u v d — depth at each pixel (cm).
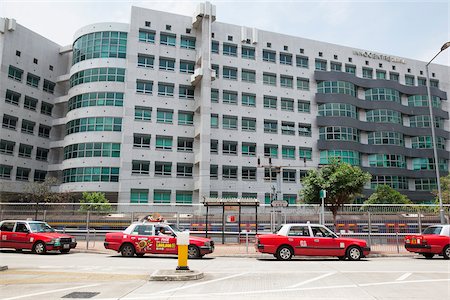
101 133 4600
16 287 918
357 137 5456
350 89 5522
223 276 1138
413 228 2322
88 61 4844
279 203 2359
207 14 4825
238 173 4847
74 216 2566
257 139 5025
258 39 5312
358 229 2341
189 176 4684
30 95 5209
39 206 2584
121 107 4700
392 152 5503
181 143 4741
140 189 4447
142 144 4556
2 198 4762
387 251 2094
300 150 5197
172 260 1664
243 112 5034
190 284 981
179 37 4950
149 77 4725
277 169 2891
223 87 5016
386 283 1019
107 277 1091
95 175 4494
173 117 4750
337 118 5316
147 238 1806
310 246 1733
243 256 1922
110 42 4847
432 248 1817
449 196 4197
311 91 5434
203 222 2741
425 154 5741
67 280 1030
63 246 1945
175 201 4559
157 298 796
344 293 868
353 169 2698
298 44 5509
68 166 4650
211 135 4838
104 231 2550
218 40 5112
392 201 4612
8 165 4834
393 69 5978
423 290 911
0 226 2000
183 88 4866
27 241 1931
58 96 5591
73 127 4766
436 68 6250
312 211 2870
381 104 5631
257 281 1043
